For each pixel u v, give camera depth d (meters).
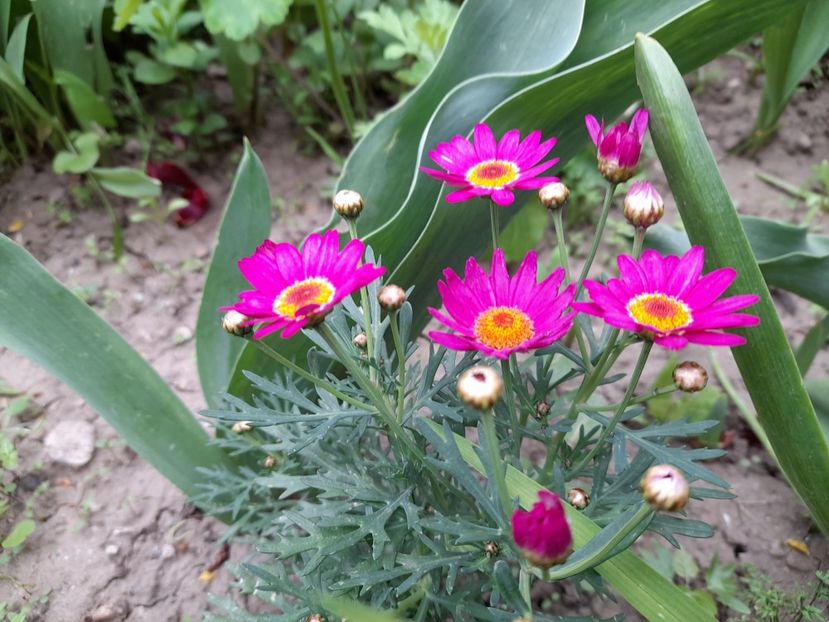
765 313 0.21
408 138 0.29
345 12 0.47
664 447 0.20
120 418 0.27
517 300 0.18
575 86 0.24
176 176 0.46
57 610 0.29
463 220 0.26
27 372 0.37
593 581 0.21
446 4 0.42
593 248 0.20
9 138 0.47
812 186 0.46
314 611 0.22
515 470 0.20
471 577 0.27
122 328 0.40
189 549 0.31
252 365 0.26
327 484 0.22
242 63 0.46
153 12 0.43
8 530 0.31
